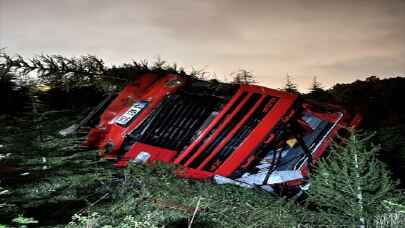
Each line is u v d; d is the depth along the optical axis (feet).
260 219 16.40
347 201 14.99
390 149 30.19
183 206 17.46
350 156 15.17
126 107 24.21
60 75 30.48
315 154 23.34
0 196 15.67
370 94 46.55
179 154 22.15
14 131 20.92
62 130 23.25
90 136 23.25
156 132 22.89
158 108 23.38
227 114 21.74
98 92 35.55
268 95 22.39
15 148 19.69
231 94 23.34
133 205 17.39
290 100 22.26
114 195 19.08
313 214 17.01
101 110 26.35
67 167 19.99
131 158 21.85
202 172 21.08
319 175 16.29
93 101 34.81
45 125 22.11
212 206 17.51
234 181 21.16
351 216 15.07
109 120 23.97
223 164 20.97
